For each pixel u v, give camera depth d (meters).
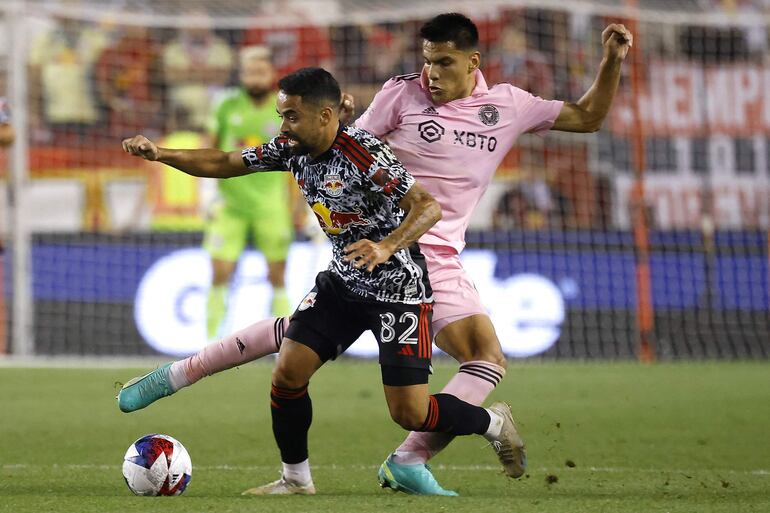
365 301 16.56
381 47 60.25
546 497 16.92
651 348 48.50
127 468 16.44
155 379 17.45
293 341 16.73
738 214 56.19
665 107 56.97
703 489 18.34
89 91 59.62
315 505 15.47
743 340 49.53
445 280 18.72
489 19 59.78
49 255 47.25
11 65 45.66
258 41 61.62
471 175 19.27
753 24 54.31
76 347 46.84
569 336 48.12
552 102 19.75
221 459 22.42
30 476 19.50
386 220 16.25
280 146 16.91
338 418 29.48
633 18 51.72
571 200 56.94
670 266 49.34
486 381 18.09
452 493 17.34
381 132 19.64
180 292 46.78
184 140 55.00
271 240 43.09
